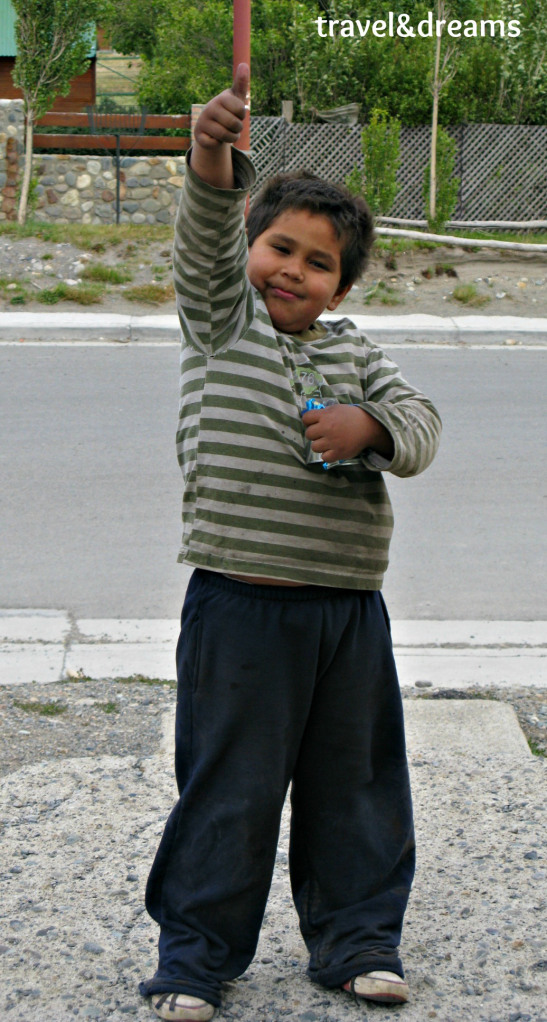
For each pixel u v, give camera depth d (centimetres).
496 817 301
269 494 202
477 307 1170
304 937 232
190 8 1891
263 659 205
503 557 557
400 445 197
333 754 220
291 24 1612
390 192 1339
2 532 563
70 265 1180
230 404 202
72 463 672
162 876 220
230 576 208
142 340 1031
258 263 205
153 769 329
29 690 391
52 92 1341
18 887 264
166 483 645
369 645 217
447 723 363
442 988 230
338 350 213
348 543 209
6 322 1029
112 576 515
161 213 1390
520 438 759
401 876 229
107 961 237
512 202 1532
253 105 1611
